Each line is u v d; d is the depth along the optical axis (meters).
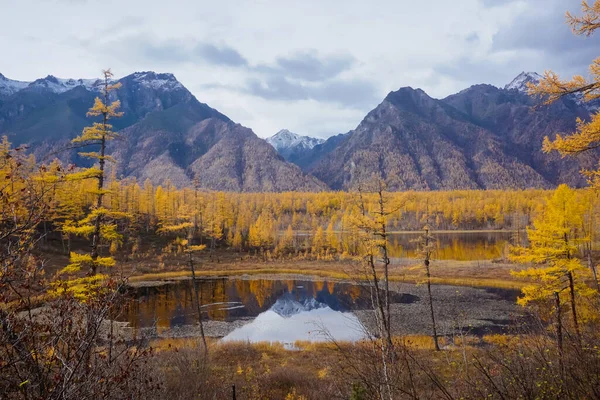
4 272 3.40
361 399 4.14
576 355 4.42
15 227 3.71
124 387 4.05
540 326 5.82
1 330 3.32
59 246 58.00
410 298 44.47
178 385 10.01
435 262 70.19
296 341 27.56
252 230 97.31
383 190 19.55
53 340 3.53
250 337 31.91
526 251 17.73
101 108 16.16
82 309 3.81
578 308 14.87
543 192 194.75
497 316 35.81
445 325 33.19
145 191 114.69
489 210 158.12
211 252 83.69
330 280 64.25
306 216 168.38
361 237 18.62
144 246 80.31
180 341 26.73
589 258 17.12
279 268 75.38
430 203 174.62
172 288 56.78
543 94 8.29
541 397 4.03
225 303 47.25
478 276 56.59
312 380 14.93
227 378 14.55
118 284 4.29
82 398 3.43
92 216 16.05
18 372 3.33
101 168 16.36
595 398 3.80
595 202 47.28
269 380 15.21
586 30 7.58
